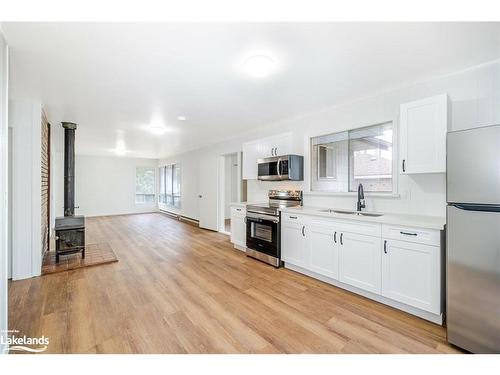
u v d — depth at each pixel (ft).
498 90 6.98
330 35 5.68
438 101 7.13
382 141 9.75
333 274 8.98
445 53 6.52
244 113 11.93
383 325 6.66
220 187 20.11
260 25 5.32
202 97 9.71
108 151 25.16
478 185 5.32
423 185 8.37
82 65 7.02
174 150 24.73
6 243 5.69
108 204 29.37
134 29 5.41
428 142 7.31
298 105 10.77
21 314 7.17
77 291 8.74
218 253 13.74
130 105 10.61
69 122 13.25
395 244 7.25
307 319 6.97
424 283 6.68
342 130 10.85
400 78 8.10
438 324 6.64
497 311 5.16
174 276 10.25
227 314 7.24
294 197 12.87
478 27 5.38
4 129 5.55
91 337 6.12
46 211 14.05
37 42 5.86
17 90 8.87
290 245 10.80
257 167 14.24
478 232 5.35
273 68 7.30
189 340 6.02
